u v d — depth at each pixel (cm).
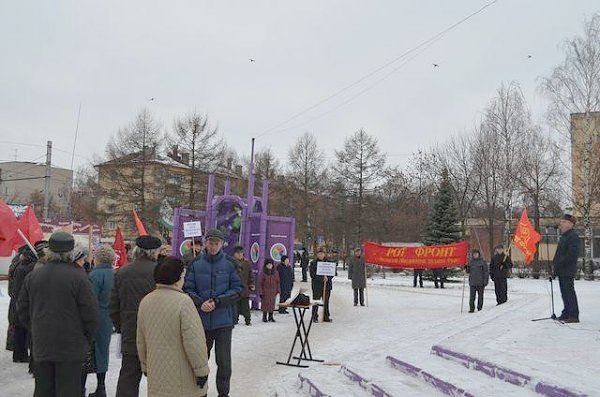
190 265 688
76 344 556
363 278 1959
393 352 852
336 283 3150
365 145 4762
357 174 4744
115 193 4175
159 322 476
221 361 673
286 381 809
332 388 698
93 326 571
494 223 4494
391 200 4966
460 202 4384
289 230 1800
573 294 1071
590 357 710
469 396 569
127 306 616
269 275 1494
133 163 4159
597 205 3909
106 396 711
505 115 4106
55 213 6444
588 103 3509
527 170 3916
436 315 1662
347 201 4800
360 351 1026
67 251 574
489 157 4159
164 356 472
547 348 785
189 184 4131
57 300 552
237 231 1794
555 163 3819
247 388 772
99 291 697
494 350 764
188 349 472
